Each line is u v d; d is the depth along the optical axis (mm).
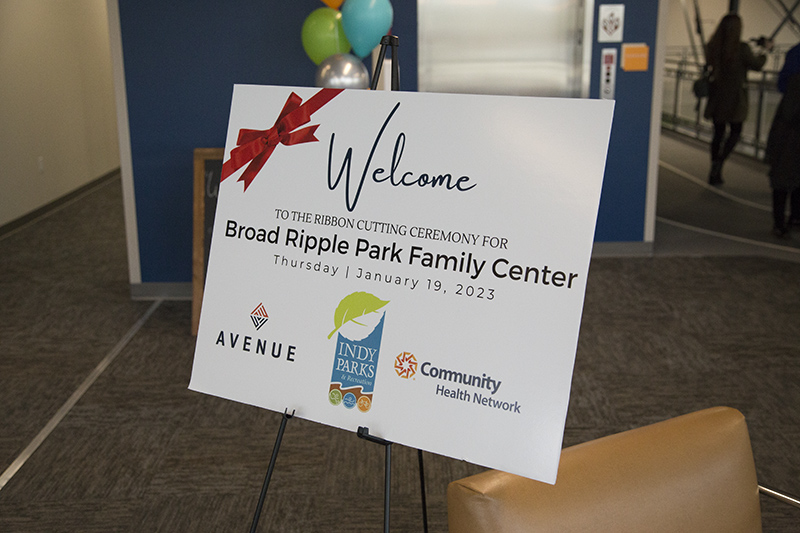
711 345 3568
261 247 1478
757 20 7984
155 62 4074
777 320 3867
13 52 5969
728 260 4973
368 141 1391
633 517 1188
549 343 1202
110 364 3400
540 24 4598
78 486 2426
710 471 1271
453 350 1273
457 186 1295
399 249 1339
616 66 4668
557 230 1208
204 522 2242
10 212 5867
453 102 1317
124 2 3986
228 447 2686
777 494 1384
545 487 1171
